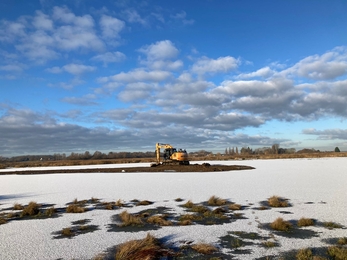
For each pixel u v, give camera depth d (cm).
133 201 1380
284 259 647
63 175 3161
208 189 1688
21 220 1069
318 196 1374
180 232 866
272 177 2233
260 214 1065
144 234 850
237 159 6819
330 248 685
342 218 974
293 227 891
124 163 6069
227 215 1066
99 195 1591
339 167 3167
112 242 785
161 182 2091
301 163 4134
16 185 2266
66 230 879
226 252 696
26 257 684
